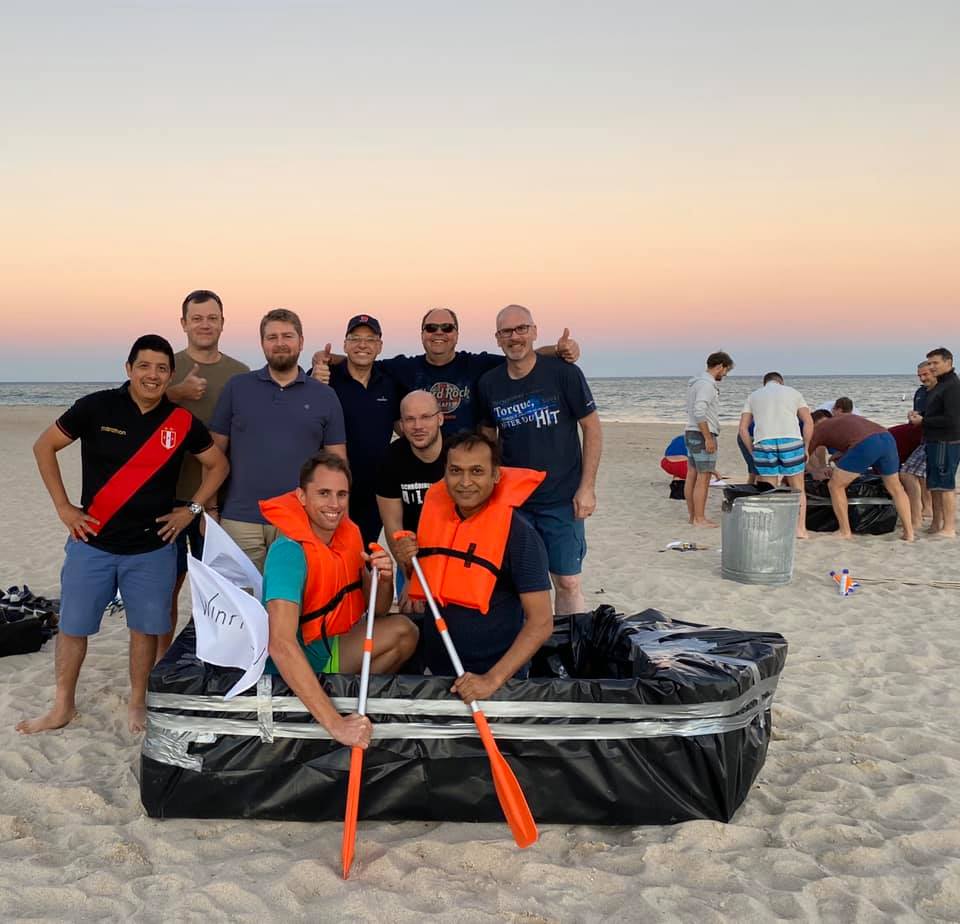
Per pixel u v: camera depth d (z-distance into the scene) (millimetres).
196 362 4887
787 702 4555
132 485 4031
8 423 32969
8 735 4098
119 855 3062
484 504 3436
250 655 3158
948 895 2855
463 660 3512
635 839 3203
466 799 3248
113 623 6020
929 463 9047
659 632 3840
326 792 3246
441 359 5082
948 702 4543
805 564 7898
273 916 2740
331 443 4609
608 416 44625
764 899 2836
